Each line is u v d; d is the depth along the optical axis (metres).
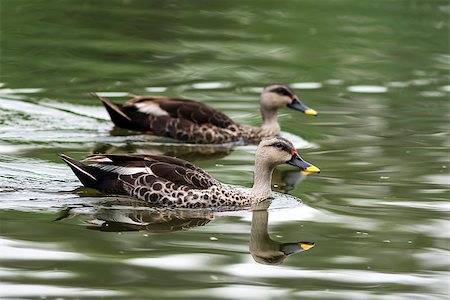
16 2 32.03
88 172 16.03
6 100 22.09
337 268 13.04
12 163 17.44
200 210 15.69
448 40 29.16
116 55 26.62
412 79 25.30
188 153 19.59
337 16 31.61
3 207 15.16
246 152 19.80
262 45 28.25
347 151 19.20
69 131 20.19
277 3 33.31
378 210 15.50
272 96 21.42
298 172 18.12
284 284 12.39
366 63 26.69
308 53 27.56
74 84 23.80
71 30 29.00
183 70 25.52
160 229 14.48
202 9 32.41
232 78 24.97
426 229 14.58
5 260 12.82
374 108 22.67
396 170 17.75
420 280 12.64
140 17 30.95
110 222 14.65
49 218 14.68
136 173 15.97
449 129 20.84
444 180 17.06
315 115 21.69
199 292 11.98
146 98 20.94
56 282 12.12
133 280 12.28
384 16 31.67
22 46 27.02
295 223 14.95
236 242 13.93
